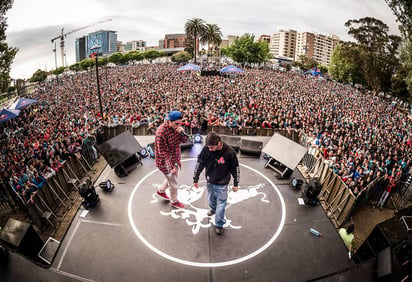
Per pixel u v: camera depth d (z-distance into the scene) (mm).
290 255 4004
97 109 20422
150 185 5719
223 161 3867
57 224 6887
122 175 6082
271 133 14531
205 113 17172
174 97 24203
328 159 10906
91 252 3934
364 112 22734
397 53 41281
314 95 29672
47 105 23750
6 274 3170
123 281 3500
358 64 46344
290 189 5789
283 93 28703
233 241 4199
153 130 14320
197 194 5375
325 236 4438
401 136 16031
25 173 8578
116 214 4742
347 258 4039
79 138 11625
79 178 9656
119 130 14688
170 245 4082
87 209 4848
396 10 17594
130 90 29078
